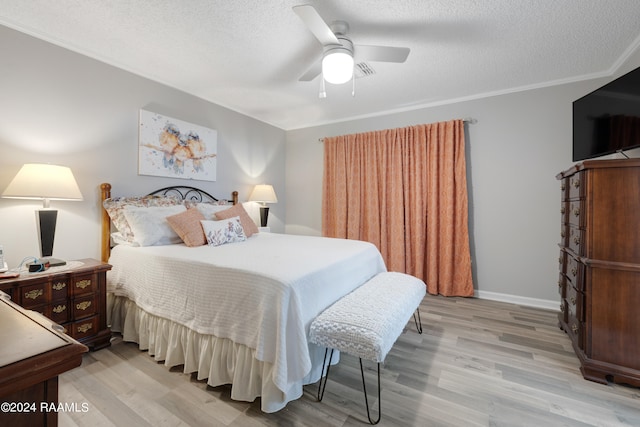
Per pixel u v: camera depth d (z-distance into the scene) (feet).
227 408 4.72
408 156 11.69
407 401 4.92
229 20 6.42
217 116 11.60
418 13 6.11
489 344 6.99
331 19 6.27
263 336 4.50
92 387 5.22
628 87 6.12
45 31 6.91
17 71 6.67
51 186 6.28
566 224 7.16
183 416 4.51
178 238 8.48
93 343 6.54
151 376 5.59
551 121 9.50
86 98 7.82
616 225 5.37
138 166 8.99
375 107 12.07
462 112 10.91
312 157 14.66
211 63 8.41
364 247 8.09
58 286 6.03
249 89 10.30
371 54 6.51
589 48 7.40
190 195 10.64
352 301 5.47
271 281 4.70
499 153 10.30
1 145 6.49
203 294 5.46
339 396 5.07
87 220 7.91
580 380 5.53
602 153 6.76
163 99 9.67
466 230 10.61
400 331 5.11
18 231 6.82
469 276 10.59
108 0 5.80
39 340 1.75
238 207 10.26
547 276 9.66
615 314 5.38
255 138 13.46
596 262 5.49
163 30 6.84
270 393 4.45
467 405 4.82
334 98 11.10
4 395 1.40
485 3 5.79
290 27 6.67
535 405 4.83
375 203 12.40
